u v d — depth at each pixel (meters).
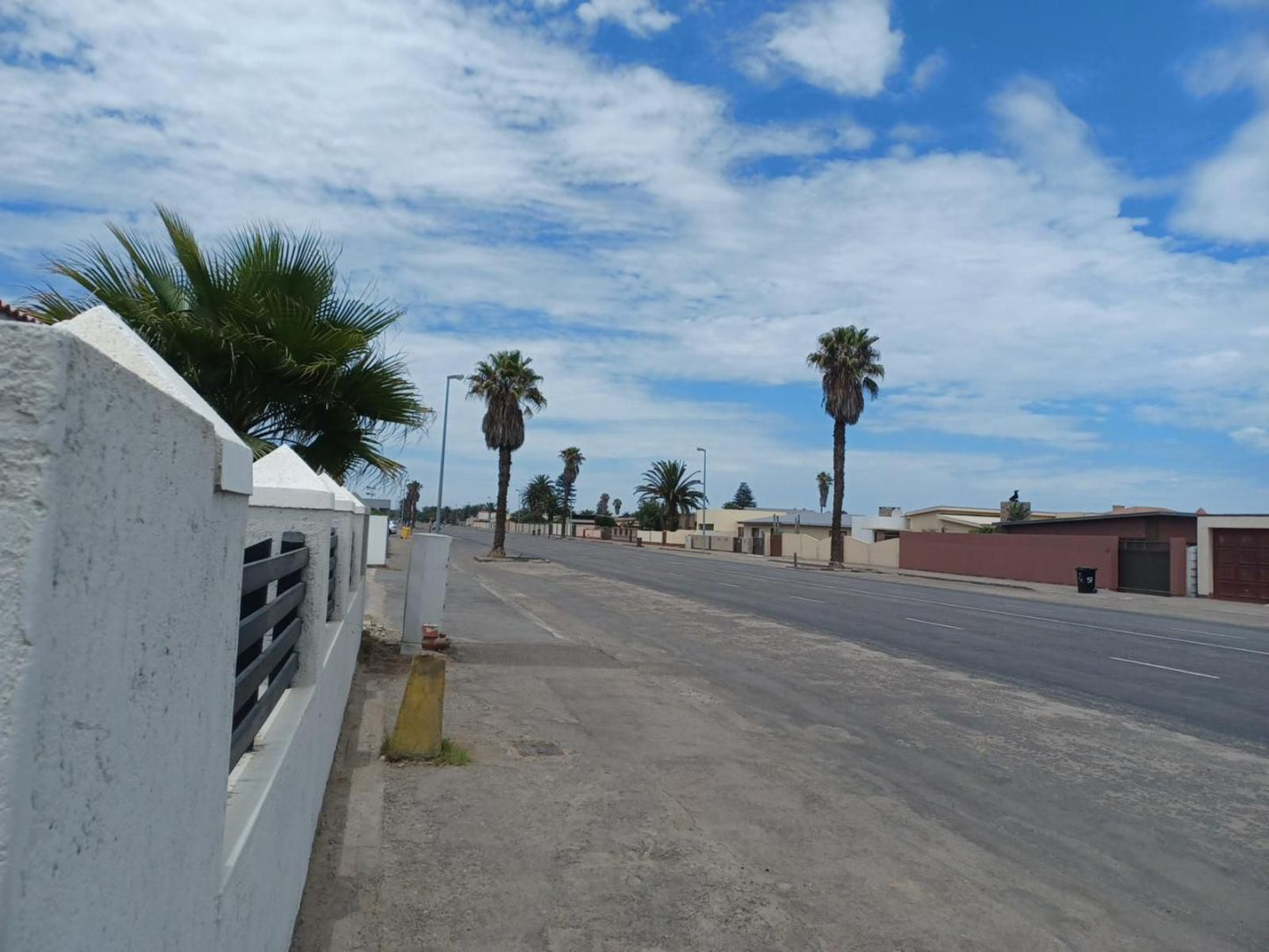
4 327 1.19
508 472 43.50
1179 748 8.98
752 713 9.77
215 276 7.82
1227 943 4.83
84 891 1.35
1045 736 9.28
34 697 1.18
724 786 7.05
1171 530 42.50
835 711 10.06
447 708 9.04
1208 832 6.57
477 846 5.48
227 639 2.30
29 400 1.19
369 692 9.19
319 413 8.54
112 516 1.42
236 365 7.76
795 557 52.28
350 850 5.18
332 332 7.97
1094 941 4.77
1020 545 42.09
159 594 1.67
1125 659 15.22
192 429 1.86
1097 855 6.02
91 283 7.34
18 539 1.17
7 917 1.12
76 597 1.30
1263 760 8.66
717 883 5.21
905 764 8.02
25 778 1.16
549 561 41.69
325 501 4.73
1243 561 31.69
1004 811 6.86
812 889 5.22
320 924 4.31
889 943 4.61
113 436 1.41
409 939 4.29
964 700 10.98
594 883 5.09
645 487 95.12
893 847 5.96
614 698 10.08
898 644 15.86
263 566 3.17
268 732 3.77
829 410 48.47
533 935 4.43
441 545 12.12
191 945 1.98
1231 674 14.05
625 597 23.34
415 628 12.06
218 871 2.27
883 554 52.75
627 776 7.12
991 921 4.94
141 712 1.59
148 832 1.65
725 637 16.02
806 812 6.55
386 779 6.55
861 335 48.12
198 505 1.93
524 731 8.33
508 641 13.80
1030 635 18.14
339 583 7.00
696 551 74.12
